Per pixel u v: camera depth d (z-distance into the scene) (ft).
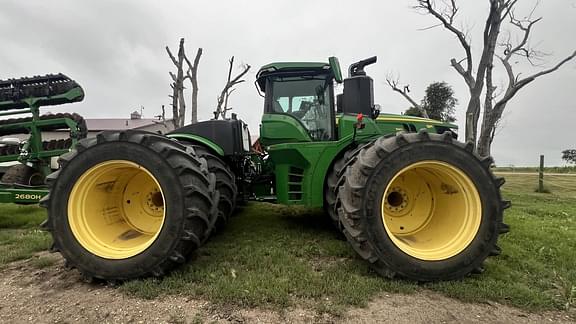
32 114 14.06
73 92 13.99
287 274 8.05
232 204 11.63
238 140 12.18
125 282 7.58
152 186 9.23
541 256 9.74
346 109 13.12
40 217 15.05
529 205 21.93
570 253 9.95
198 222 7.95
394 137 8.54
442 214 9.02
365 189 7.98
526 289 7.37
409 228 9.32
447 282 7.76
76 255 7.74
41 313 6.40
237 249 10.02
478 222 8.08
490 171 8.29
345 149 11.16
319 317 6.27
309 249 10.03
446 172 8.43
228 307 6.55
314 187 11.15
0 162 14.08
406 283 7.69
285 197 11.39
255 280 7.57
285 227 13.04
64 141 14.42
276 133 12.21
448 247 8.14
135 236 8.75
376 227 7.90
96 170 8.14
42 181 14.60
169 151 7.93
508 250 10.09
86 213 8.18
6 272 8.41
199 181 8.11
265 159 13.33
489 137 36.78
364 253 8.00
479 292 7.23
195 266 8.45
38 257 9.47
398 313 6.47
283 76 12.52
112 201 9.04
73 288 7.48
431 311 6.56
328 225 13.39
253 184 13.41
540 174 32.01
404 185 9.58
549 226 13.78
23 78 13.99
